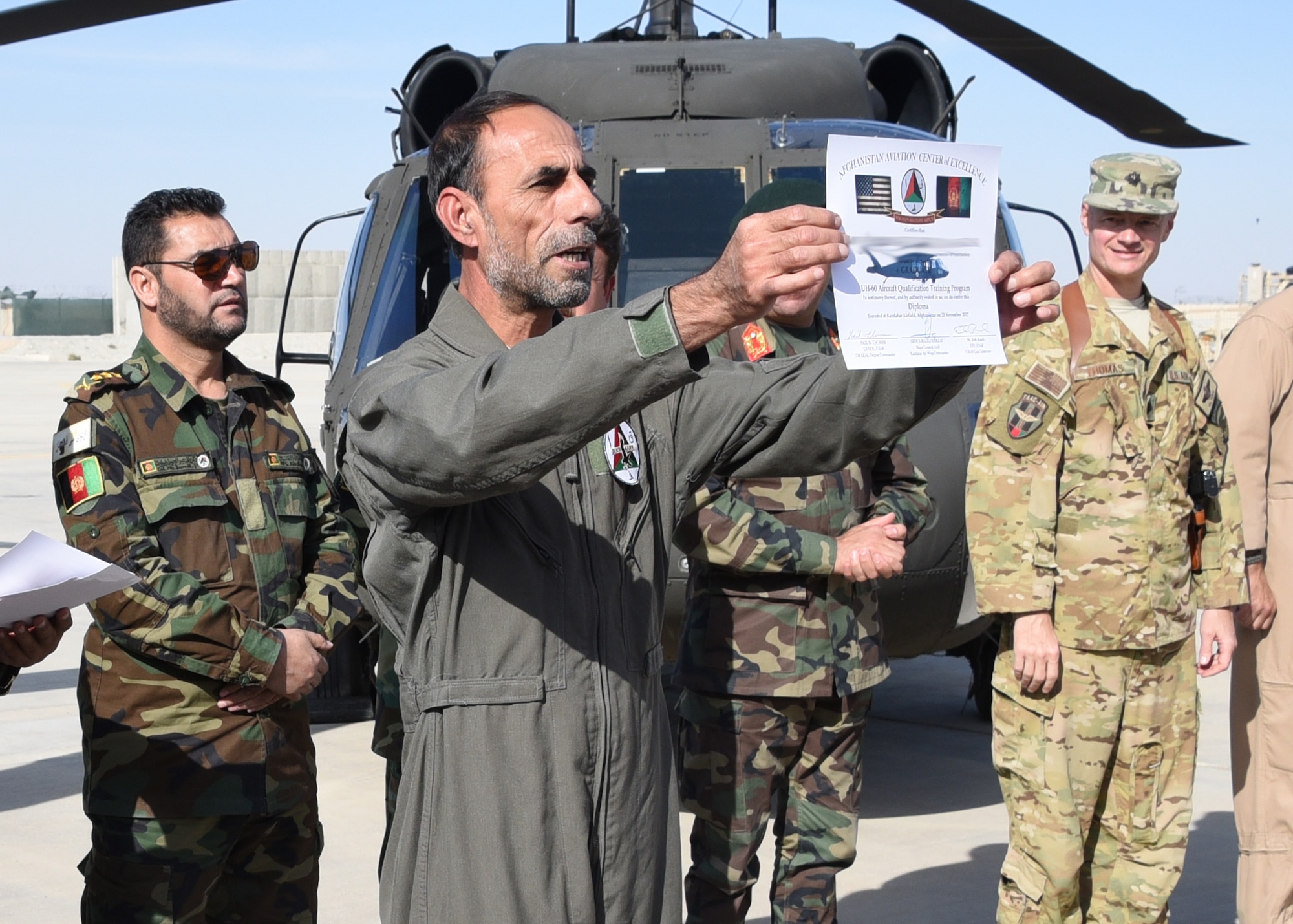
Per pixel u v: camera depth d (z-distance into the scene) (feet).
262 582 9.24
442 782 5.99
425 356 6.26
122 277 154.30
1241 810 11.78
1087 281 10.81
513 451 5.15
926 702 21.49
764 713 10.34
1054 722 10.41
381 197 18.65
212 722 8.78
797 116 18.90
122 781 8.64
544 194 6.19
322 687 20.26
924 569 14.99
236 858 9.22
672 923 6.43
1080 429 10.43
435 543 5.95
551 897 5.87
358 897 13.19
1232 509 11.10
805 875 10.62
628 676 6.27
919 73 20.98
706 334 4.91
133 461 9.02
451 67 20.29
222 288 9.30
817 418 6.37
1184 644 10.68
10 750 18.04
